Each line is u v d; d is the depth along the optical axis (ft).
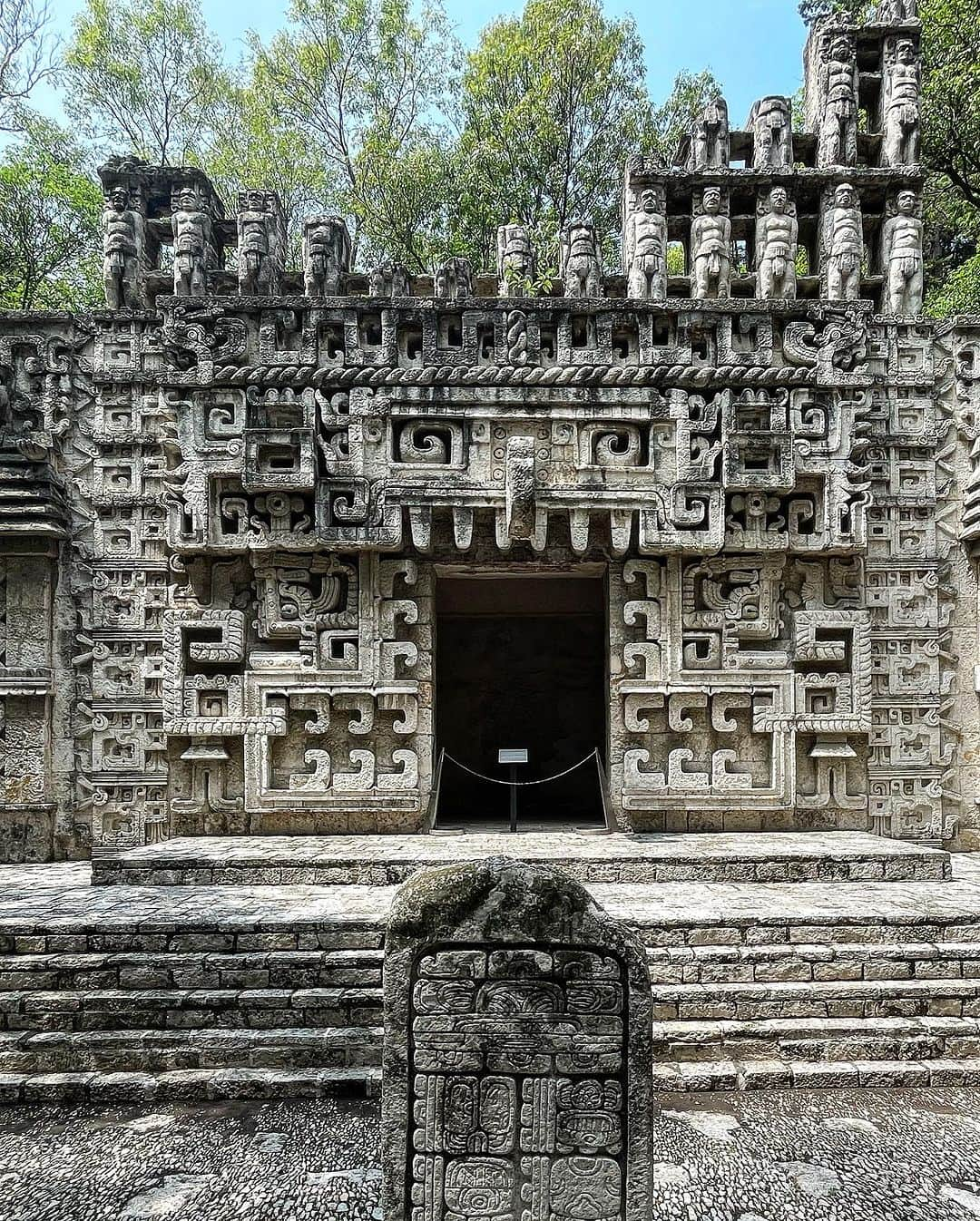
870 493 27.04
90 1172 12.78
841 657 26.96
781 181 29.32
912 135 29.73
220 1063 15.67
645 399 26.37
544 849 23.90
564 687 40.60
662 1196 12.03
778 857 22.61
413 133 54.49
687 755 26.76
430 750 27.40
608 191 52.75
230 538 26.27
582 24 49.57
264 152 52.24
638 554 27.45
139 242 31.22
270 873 22.50
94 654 28.68
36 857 27.96
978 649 29.09
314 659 26.76
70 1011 16.39
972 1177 12.53
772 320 27.35
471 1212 10.72
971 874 23.67
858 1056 15.99
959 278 41.32
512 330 26.66
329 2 51.29
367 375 26.20
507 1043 10.86
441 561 27.66
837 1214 11.62
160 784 28.30
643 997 10.78
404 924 11.00
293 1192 12.17
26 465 28.91
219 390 26.30
